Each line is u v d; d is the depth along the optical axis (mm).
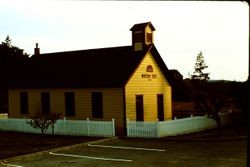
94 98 29984
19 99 35812
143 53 30062
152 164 15320
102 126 25734
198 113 37000
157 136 23859
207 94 24969
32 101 34625
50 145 22031
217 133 25438
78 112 31078
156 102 31906
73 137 26078
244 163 14734
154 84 31656
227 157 16234
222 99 24719
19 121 30906
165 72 32906
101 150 19891
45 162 16969
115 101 28578
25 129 30484
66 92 31953
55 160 17375
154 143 21828
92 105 30078
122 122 28141
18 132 30547
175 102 49188
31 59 39281
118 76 28625
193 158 16328
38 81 34250
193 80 74312
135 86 29344
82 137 25766
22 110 35562
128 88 28531
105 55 32781
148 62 30969
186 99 52562
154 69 31734
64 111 32094
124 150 19547
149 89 31016
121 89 28219
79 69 32750
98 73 30562
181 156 16984
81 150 20188
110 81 28656
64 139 25016
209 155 16938
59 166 15828
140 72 29969
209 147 19484
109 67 30625
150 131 24188
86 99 30484
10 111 36719
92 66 32125
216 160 15609
